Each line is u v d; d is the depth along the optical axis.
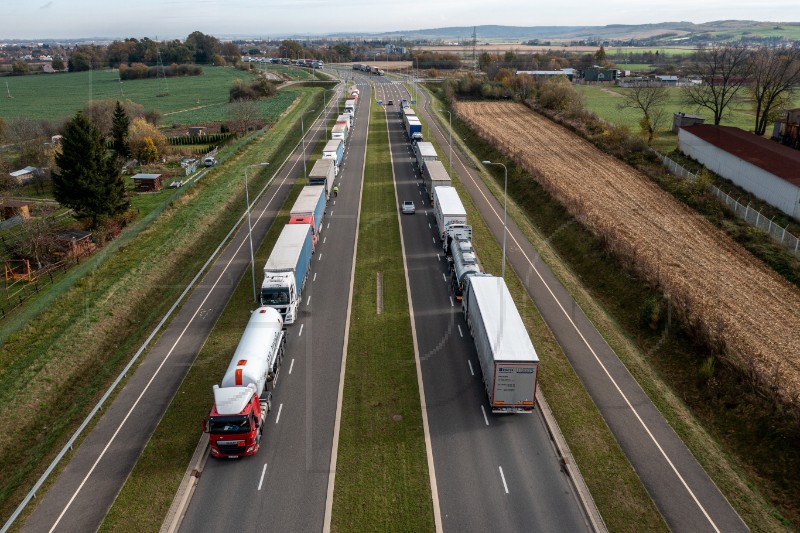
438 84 175.75
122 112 84.88
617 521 23.06
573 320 39.41
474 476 25.55
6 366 35.38
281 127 112.44
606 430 28.48
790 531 22.89
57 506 24.20
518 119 111.62
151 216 63.72
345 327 38.69
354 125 113.75
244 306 41.94
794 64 90.56
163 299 44.66
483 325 31.69
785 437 26.70
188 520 23.25
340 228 58.41
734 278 43.19
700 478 25.47
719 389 30.84
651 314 37.62
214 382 32.75
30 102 154.00
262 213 62.81
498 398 28.80
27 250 51.69
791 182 54.06
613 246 47.62
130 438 28.36
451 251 48.25
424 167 70.88
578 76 186.00
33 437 30.08
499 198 67.19
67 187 56.22
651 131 86.31
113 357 37.03
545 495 24.52
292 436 28.23
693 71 141.25
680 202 61.00
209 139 104.81
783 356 33.03
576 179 69.75
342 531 22.64
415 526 22.84
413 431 28.52
